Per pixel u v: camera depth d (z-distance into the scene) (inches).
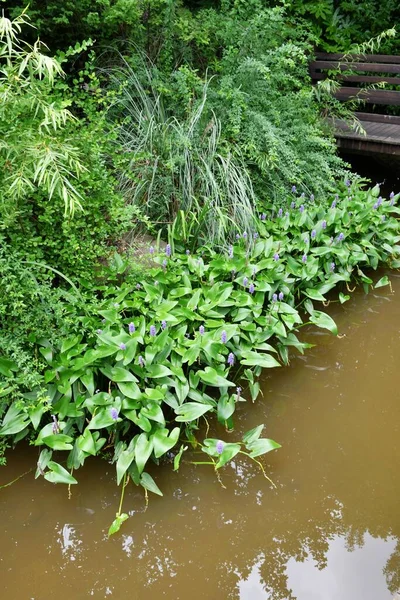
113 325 103.0
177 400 98.7
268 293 126.0
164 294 116.5
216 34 174.4
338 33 259.1
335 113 213.3
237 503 87.5
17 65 93.5
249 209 140.3
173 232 131.4
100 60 169.0
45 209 101.5
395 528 83.0
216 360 100.3
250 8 177.8
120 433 93.8
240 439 98.7
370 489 89.6
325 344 128.8
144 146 143.2
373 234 156.4
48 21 142.8
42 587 75.7
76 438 90.7
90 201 109.3
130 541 82.0
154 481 89.9
